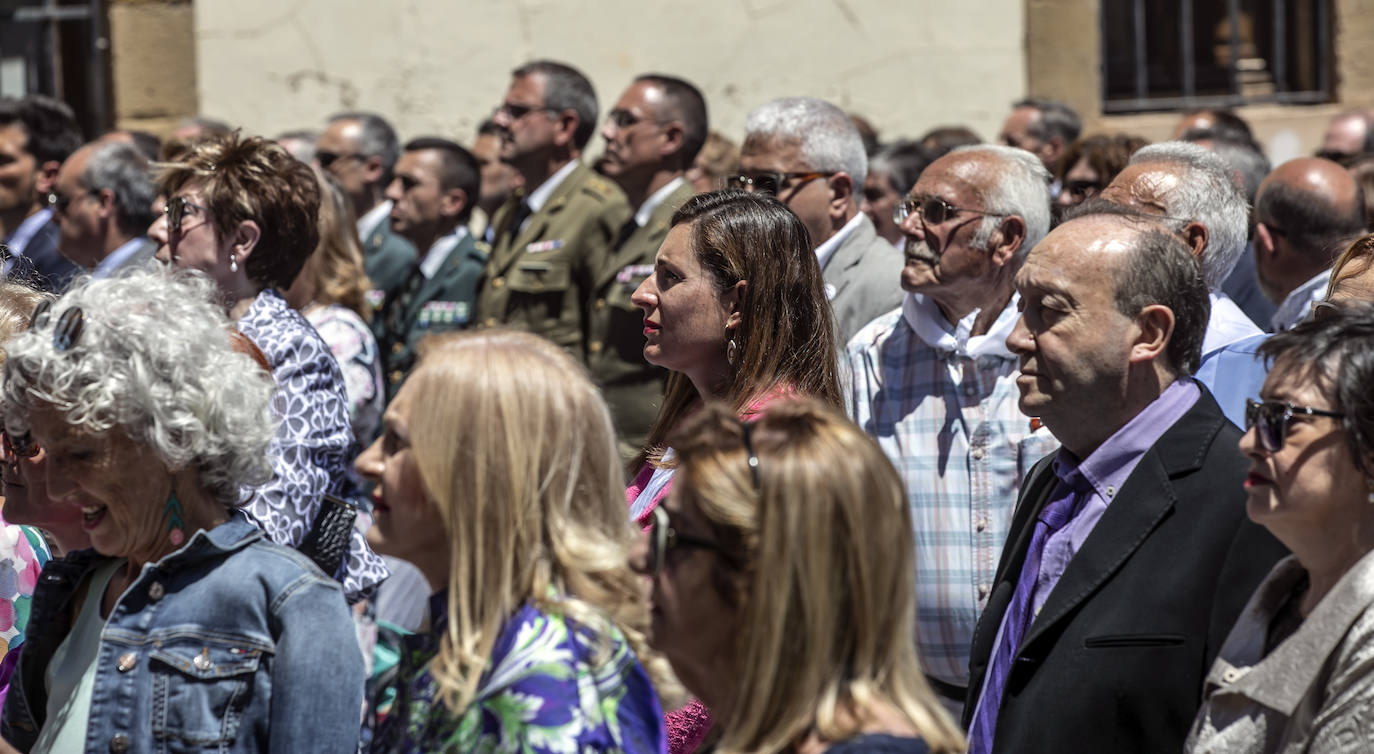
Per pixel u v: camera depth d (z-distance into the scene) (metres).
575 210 6.59
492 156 8.53
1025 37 9.25
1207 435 2.88
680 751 2.97
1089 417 2.98
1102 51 9.52
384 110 9.05
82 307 2.57
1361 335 2.35
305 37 9.01
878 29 9.18
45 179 7.15
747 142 5.02
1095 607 2.81
